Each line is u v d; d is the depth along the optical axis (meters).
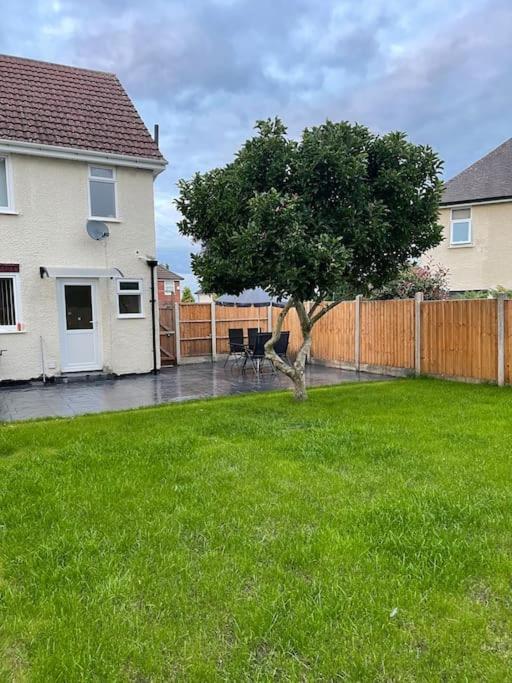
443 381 10.35
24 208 11.11
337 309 13.30
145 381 11.41
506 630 2.51
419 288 13.98
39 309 11.38
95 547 3.31
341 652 2.37
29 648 2.44
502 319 9.42
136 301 12.67
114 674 2.26
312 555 3.18
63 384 11.13
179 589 2.87
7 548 3.35
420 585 2.87
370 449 5.28
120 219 12.24
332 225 7.07
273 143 7.09
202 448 5.49
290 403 8.13
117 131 12.44
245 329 15.80
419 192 7.51
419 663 2.30
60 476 4.67
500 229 17.70
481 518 3.65
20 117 11.41
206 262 7.91
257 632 2.49
